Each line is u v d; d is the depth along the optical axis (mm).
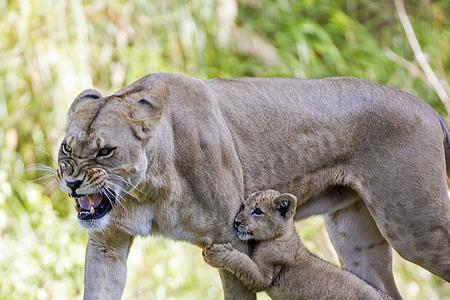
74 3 17719
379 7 20234
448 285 17453
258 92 10812
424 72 18969
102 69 17875
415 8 20359
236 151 10414
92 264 10008
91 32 17953
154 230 9977
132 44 18281
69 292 16188
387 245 11961
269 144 10688
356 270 11977
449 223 11281
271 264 10414
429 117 11367
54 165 17062
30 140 17484
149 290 16562
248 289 10359
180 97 9930
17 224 16859
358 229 11859
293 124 10828
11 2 17672
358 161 11109
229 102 10547
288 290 10586
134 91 9641
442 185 11297
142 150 9297
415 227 11156
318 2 19891
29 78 17531
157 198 9688
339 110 11047
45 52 17500
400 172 11102
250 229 10250
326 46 18953
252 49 18984
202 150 9852
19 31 17578
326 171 11055
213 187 9906
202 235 10000
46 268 16250
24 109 17484
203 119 9961
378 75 19062
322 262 10688
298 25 19234
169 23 18438
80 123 9227
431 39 19672
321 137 10945
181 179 9781
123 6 18234
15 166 17281
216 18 18859
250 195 10414
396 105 11211
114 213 9672
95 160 9133
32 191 16953
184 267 16906
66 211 17422
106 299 9969
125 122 9242
